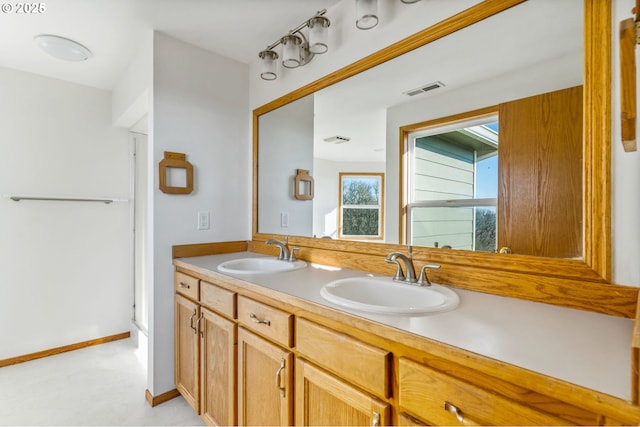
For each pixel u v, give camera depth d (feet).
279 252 6.57
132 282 9.43
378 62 4.72
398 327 2.59
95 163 8.77
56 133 8.16
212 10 5.36
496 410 2.05
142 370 7.39
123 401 6.14
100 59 7.14
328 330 3.17
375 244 4.96
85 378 7.00
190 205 6.54
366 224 5.07
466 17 3.79
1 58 7.07
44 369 7.38
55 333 8.20
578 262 3.08
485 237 3.77
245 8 5.33
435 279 4.15
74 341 8.47
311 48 5.07
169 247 6.24
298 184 6.25
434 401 2.35
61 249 8.28
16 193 7.63
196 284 5.53
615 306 2.84
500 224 3.66
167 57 6.14
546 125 3.30
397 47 4.45
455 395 2.24
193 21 5.69
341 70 5.23
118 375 7.15
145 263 9.49
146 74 6.28
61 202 8.27
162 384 6.12
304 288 3.93
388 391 2.65
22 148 7.71
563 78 3.19
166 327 6.19
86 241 8.66
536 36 3.36
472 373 2.19
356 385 2.90
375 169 4.94
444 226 4.16
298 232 6.29
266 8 5.35
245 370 4.36
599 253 2.93
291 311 3.66
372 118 4.95
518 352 2.12
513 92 3.54
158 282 6.10
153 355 6.03
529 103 3.43
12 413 5.71
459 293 3.69
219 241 7.01
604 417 1.68
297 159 6.24
